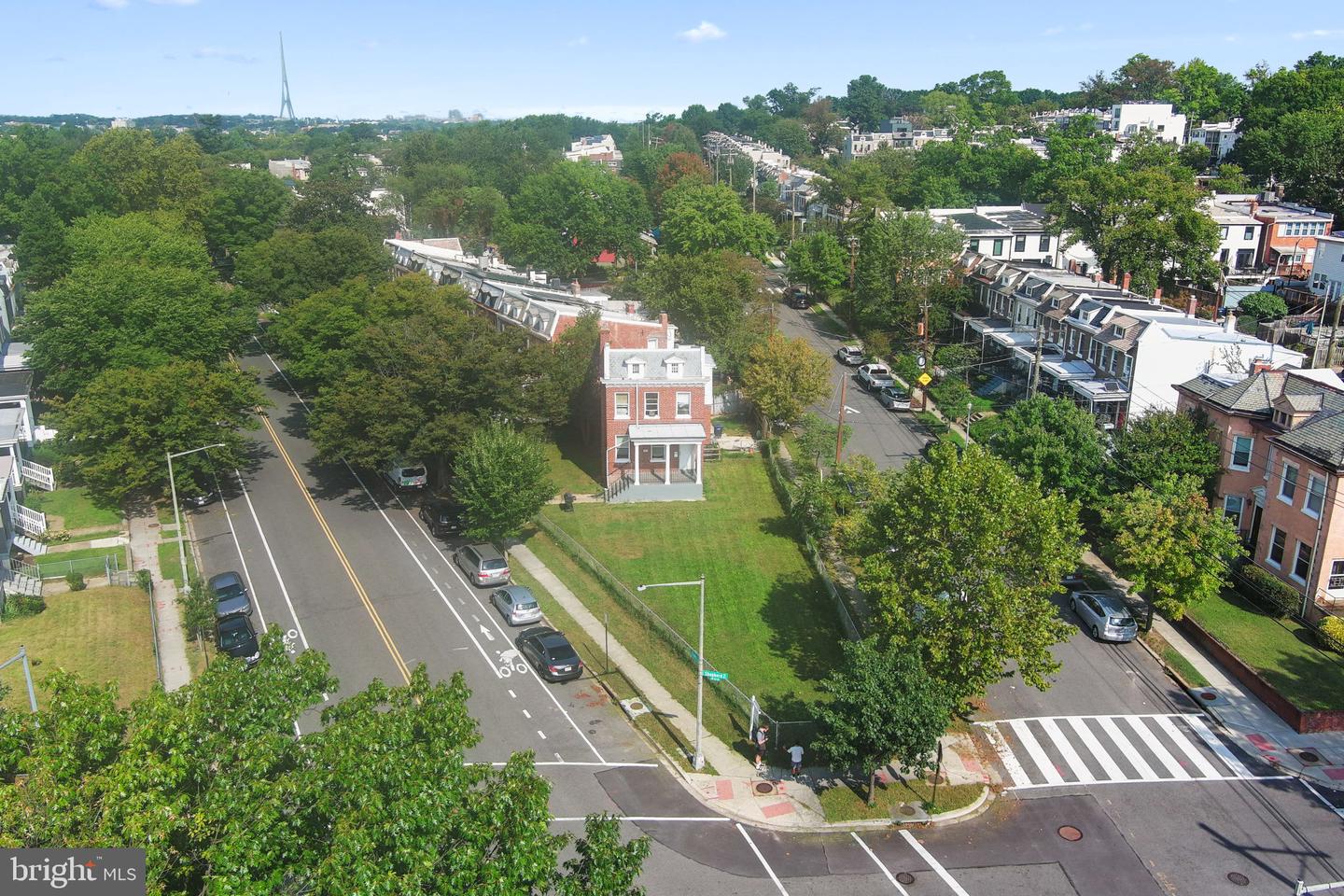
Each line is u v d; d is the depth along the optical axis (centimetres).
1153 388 6431
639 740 3809
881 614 3706
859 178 13425
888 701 3184
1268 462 4969
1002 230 10494
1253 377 5253
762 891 2964
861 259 9931
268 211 12150
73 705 1977
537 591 5150
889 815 3344
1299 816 3344
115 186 12425
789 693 4119
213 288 8725
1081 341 7275
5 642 4334
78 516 6000
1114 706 4038
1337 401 4838
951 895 2950
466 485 5334
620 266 14112
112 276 7431
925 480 3650
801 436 6850
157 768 1814
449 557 5544
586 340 7206
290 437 7625
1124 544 4372
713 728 3884
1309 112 12188
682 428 6425
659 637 4600
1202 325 6694
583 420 7394
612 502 6341
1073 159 12756
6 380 7188
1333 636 4341
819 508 5497
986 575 3538
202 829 1869
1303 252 10419
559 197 13050
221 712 2159
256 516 6141
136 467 5947
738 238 12288
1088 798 3441
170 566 5381
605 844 2125
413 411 6038
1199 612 4700
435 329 6631
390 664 4366
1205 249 8700
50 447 6712
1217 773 3584
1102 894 2958
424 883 1898
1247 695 4088
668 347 7169
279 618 4803
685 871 3053
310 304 7825
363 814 1856
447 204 14212
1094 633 4578
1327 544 4528
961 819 3331
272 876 1784
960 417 7362
